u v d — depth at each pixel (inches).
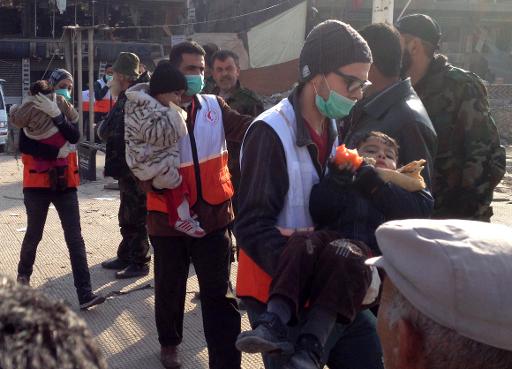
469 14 1128.8
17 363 38.4
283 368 94.3
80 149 471.8
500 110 938.7
